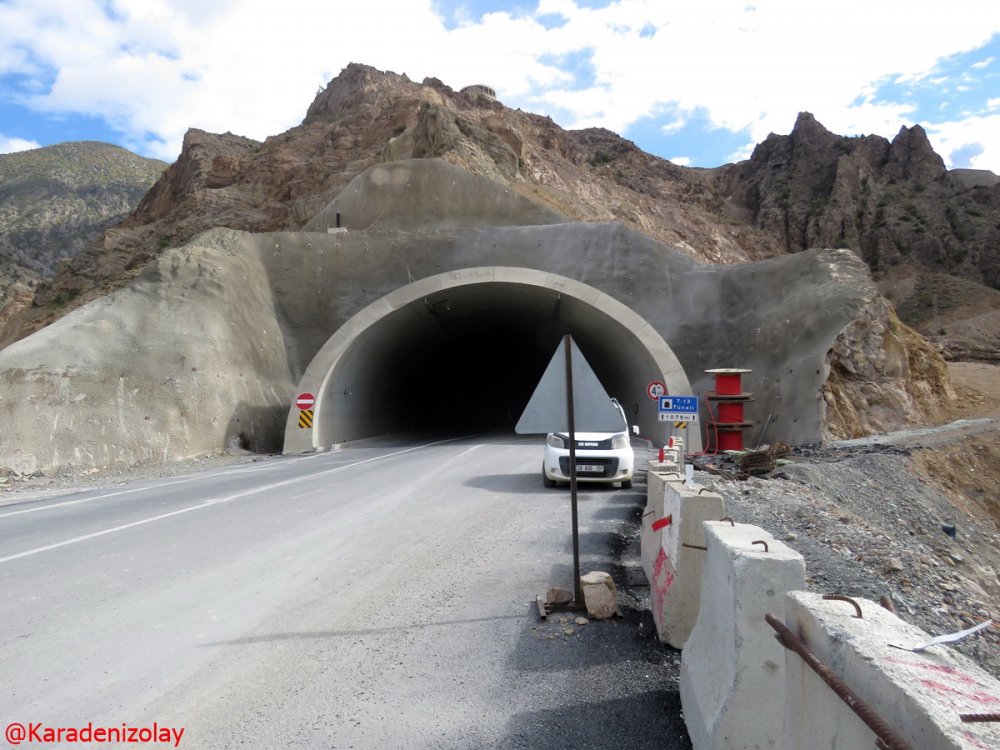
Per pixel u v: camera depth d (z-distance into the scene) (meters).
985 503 20.22
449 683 4.21
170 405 20.92
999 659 5.89
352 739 3.52
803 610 2.22
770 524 8.92
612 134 103.69
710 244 65.44
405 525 8.95
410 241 30.39
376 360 29.59
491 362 47.84
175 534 8.48
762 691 2.78
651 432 25.30
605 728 3.63
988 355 65.31
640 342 24.80
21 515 10.47
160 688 4.11
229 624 5.23
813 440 22.23
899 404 24.69
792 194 108.69
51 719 3.71
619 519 9.40
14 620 5.29
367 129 60.09
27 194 173.50
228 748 3.43
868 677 1.69
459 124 45.31
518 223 34.44
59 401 18.70
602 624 5.24
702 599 3.74
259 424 24.50
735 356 27.28
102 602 5.75
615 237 29.88
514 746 3.46
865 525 11.84
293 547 7.72
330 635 5.01
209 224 53.78
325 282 29.98
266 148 63.97
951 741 1.26
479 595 5.96
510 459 18.27
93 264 52.66
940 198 104.75
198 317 24.00
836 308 24.92
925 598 7.08
